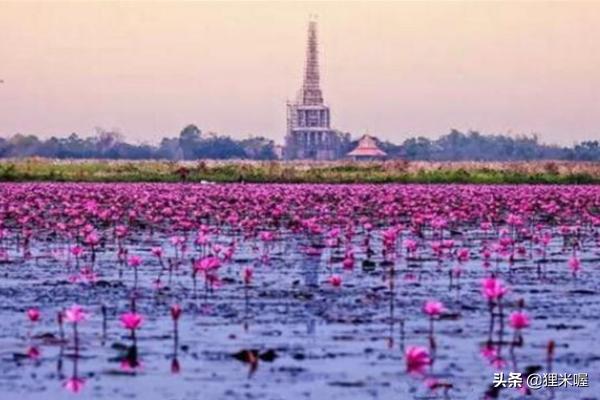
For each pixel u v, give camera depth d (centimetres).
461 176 17638
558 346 3656
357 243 7406
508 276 5553
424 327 3966
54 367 3306
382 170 18675
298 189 13862
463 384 3134
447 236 8100
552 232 8500
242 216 9631
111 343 3659
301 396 2983
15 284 5153
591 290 5012
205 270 4975
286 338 3747
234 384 3102
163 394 2992
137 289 4978
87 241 6769
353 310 4362
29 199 11144
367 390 3050
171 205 10494
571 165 18388
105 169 18650
